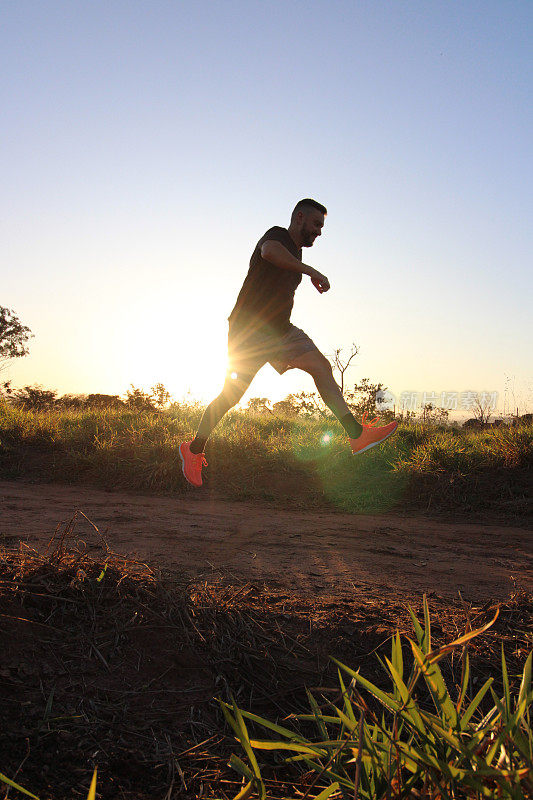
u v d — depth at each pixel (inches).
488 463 329.4
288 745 68.9
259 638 117.9
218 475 337.4
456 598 152.4
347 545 213.8
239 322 149.9
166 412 504.4
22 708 90.7
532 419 429.7
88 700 95.9
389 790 62.8
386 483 317.1
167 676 104.7
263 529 235.6
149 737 90.7
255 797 75.4
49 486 325.7
